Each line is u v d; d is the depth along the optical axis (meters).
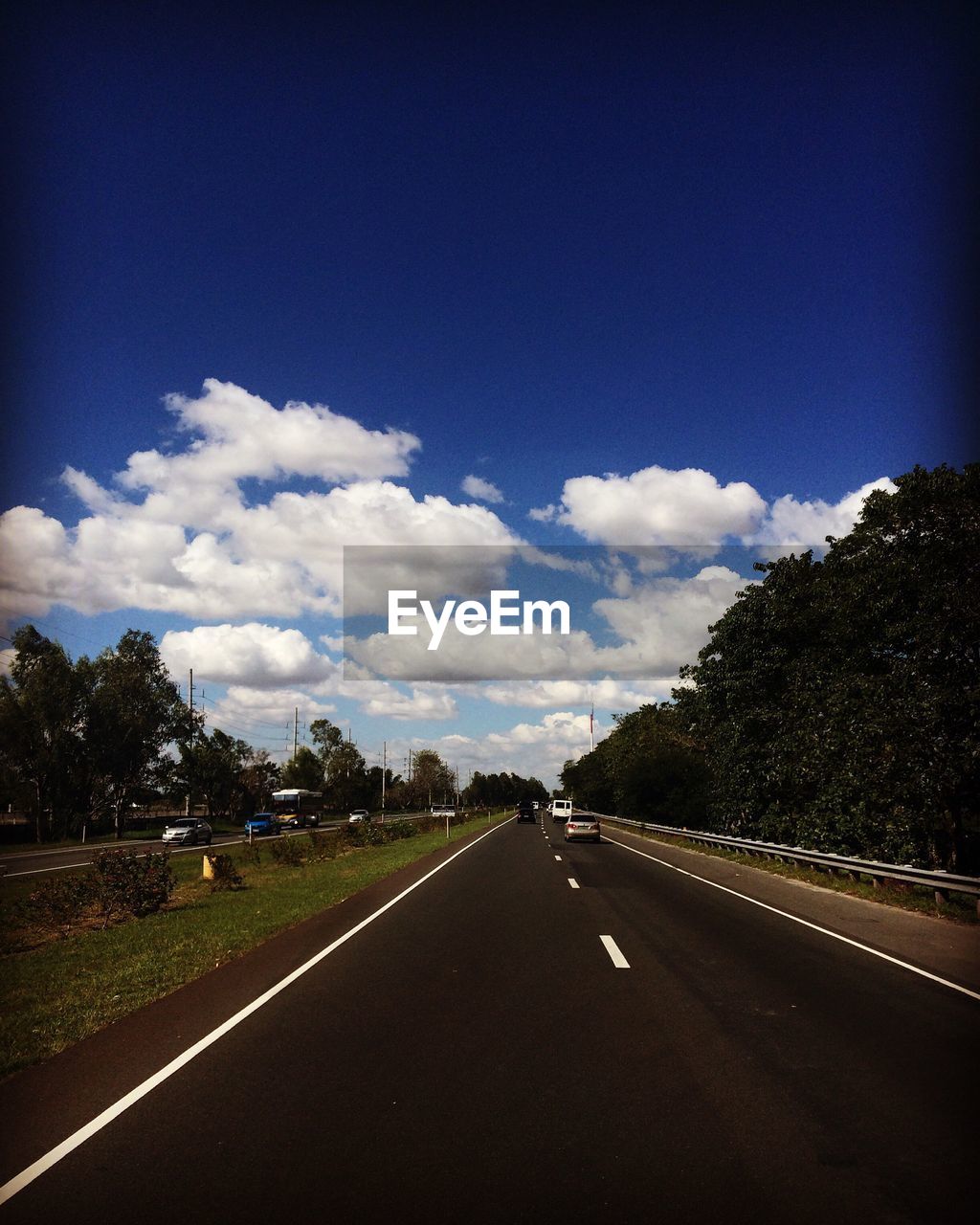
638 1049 6.56
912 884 18.25
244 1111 5.23
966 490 20.52
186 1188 4.19
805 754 25.67
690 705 35.88
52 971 10.42
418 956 10.63
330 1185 4.21
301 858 31.27
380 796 142.88
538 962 10.22
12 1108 5.32
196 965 10.35
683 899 17.17
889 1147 4.66
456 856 30.77
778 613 30.00
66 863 35.25
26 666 59.12
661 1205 4.01
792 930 12.95
